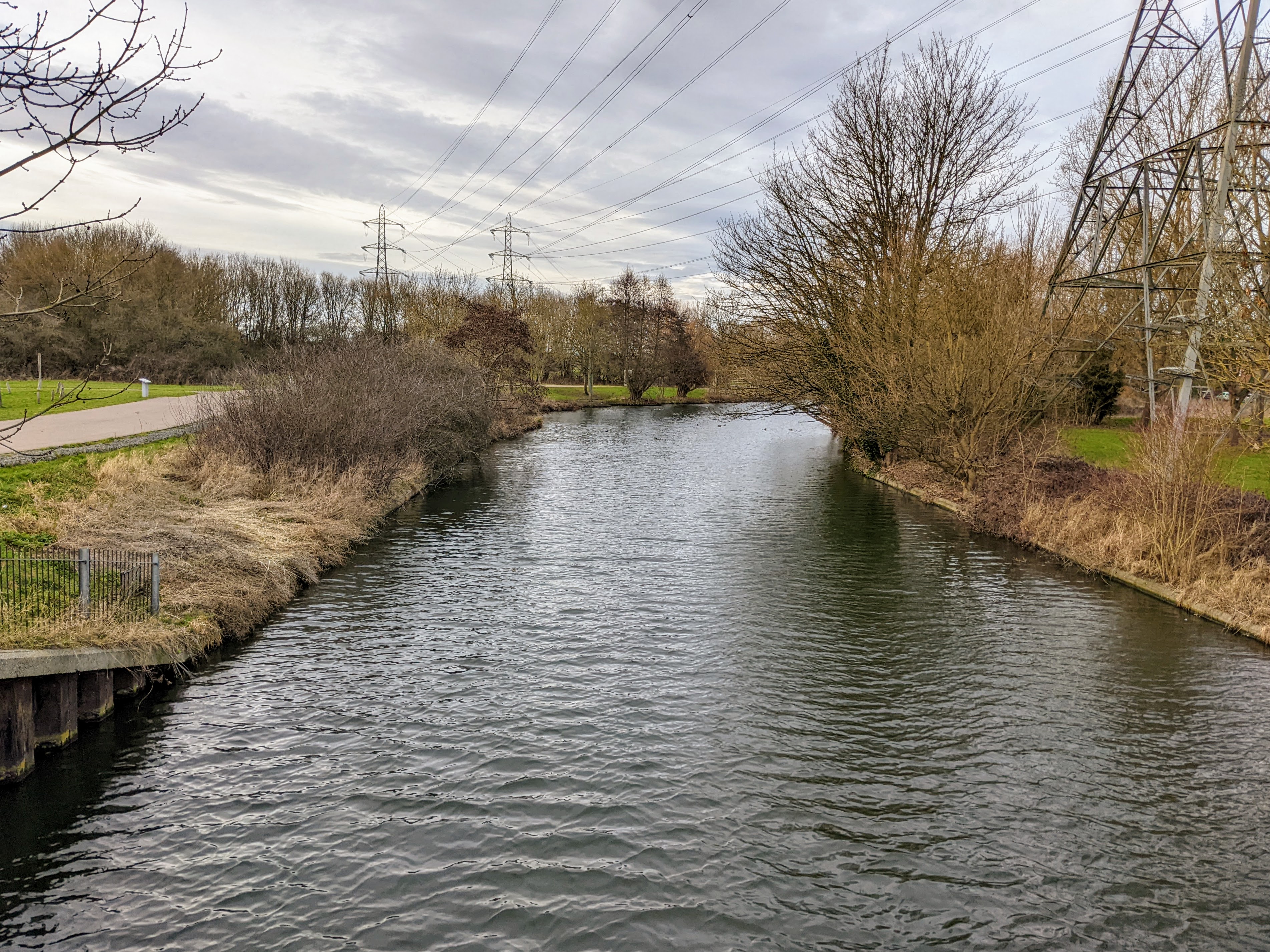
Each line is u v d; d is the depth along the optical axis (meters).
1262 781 9.82
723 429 60.91
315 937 7.16
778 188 32.81
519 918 7.43
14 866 8.05
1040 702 11.99
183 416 30.70
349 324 74.50
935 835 8.73
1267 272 15.38
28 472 19.28
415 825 8.80
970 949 7.11
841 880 8.00
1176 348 28.23
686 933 7.28
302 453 24.55
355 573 18.80
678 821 8.93
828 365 33.19
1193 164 29.41
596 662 13.43
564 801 9.29
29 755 9.73
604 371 88.56
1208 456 17.98
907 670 13.20
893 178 31.45
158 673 12.32
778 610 16.28
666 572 19.17
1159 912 7.57
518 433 52.91
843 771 10.02
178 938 7.13
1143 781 9.83
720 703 11.90
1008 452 26.77
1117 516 19.97
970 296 27.64
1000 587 18.06
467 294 81.69
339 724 11.09
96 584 13.09
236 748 10.41
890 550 21.62
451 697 12.01
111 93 4.95
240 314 76.88
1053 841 8.63
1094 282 25.92
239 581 15.41
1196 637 14.75
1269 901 7.71
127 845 8.41
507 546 21.70
